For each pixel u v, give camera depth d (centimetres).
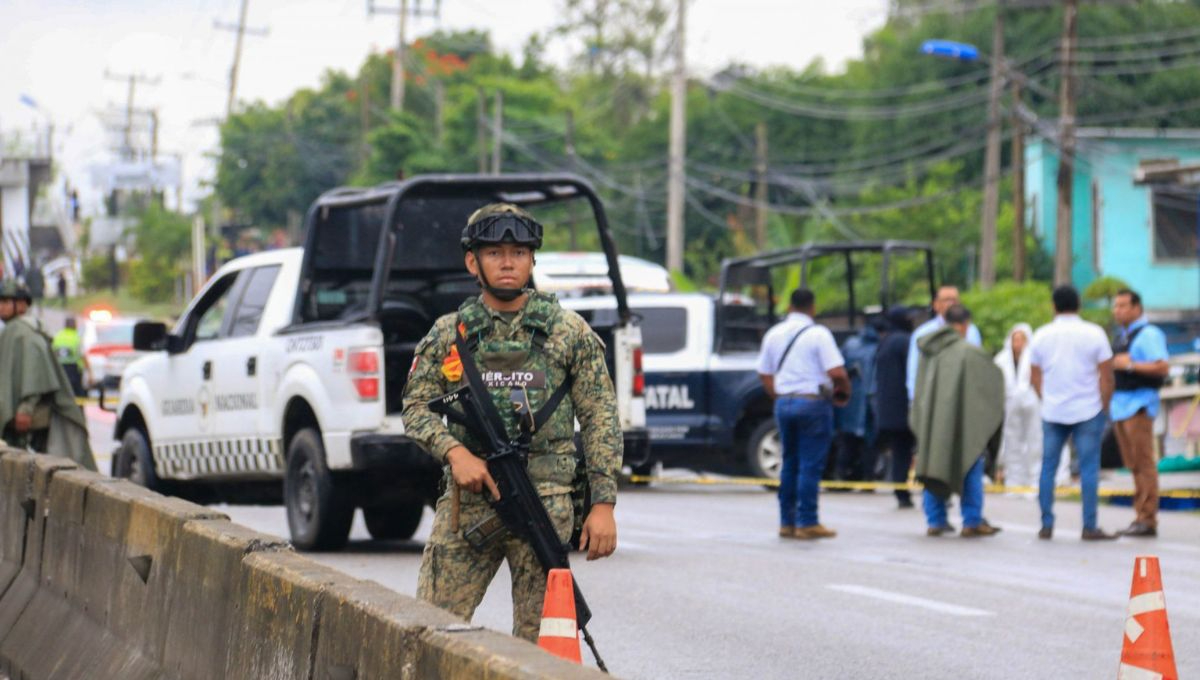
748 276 6006
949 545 3862
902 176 17175
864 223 16100
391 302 3750
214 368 3884
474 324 1505
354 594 1311
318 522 3531
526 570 1528
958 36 17400
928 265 6109
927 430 4047
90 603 2045
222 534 1633
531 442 1498
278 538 1605
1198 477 4766
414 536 4059
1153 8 16775
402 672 1173
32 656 2164
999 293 10362
